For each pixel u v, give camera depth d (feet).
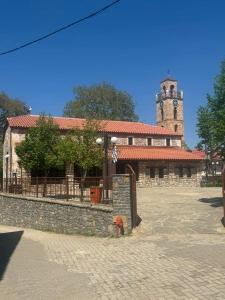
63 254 42.63
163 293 25.45
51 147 104.63
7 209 84.33
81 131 96.68
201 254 35.50
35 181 75.72
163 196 96.12
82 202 60.49
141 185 147.33
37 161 103.81
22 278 32.73
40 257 41.91
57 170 121.39
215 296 23.99
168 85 250.37
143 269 32.27
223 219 50.78
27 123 135.03
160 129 171.94
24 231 69.92
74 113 228.02
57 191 67.82
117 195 51.57
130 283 28.53
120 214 51.16
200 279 27.71
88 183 60.23
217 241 40.96
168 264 33.01
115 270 32.91
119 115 232.32
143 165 148.77
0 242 56.49
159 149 162.50
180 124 251.60
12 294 28.25
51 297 26.84
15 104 229.66
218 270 29.55
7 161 138.51
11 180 87.04
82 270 34.09
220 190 120.26
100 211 54.39
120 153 145.48
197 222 52.37
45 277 32.48
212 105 66.33
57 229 65.51
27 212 76.18
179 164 156.04
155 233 48.62
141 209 67.36
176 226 51.11
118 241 47.14
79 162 94.32
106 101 231.91
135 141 159.84
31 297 27.17
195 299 23.76
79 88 235.81
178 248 39.17
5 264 39.11
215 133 63.41
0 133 222.89
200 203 74.13
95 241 49.96
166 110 249.75
